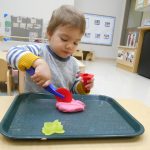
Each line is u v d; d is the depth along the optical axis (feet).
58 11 1.97
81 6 15.02
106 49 16.10
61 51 2.10
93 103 1.73
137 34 11.21
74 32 1.88
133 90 6.92
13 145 1.01
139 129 1.24
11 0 11.20
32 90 2.11
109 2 15.34
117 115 1.49
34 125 1.23
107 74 9.54
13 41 9.88
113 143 1.10
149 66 9.39
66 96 1.62
